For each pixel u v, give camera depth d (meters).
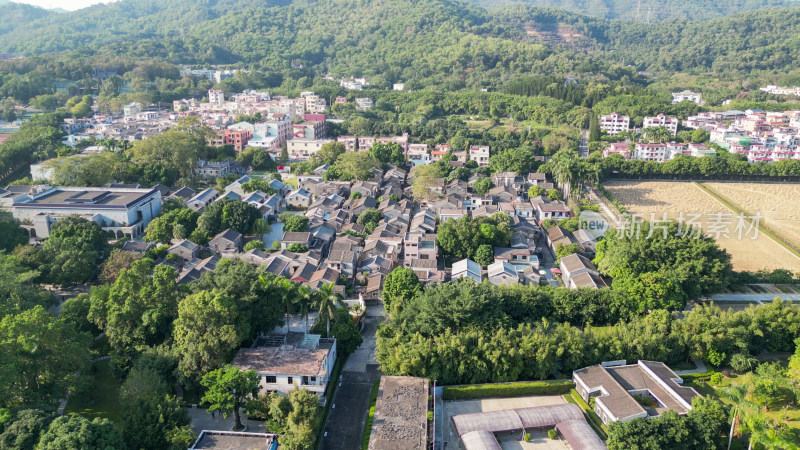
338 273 139.00
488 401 95.19
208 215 164.75
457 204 194.62
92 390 93.56
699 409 84.75
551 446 84.88
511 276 137.00
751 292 140.88
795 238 187.75
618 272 131.25
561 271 148.12
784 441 74.88
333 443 84.56
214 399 81.06
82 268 133.62
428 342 97.00
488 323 103.31
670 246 133.88
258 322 102.50
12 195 177.75
